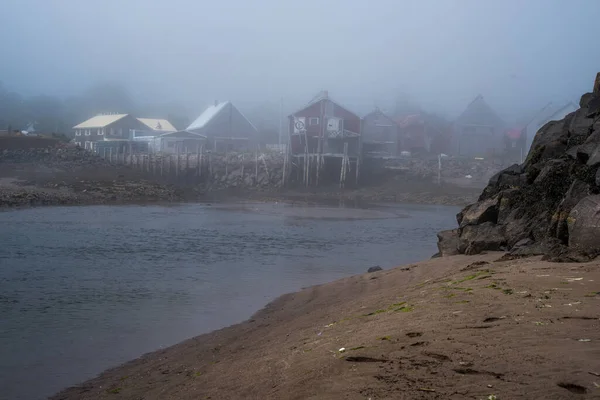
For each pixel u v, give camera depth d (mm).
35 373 10578
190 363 10367
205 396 7270
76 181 65750
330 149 90625
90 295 17906
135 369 10562
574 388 4793
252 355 9477
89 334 13367
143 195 65125
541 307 7793
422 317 8328
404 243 34781
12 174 66000
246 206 61781
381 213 57688
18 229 35625
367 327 8586
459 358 5961
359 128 90438
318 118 89125
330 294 16344
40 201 53781
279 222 45750
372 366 6227
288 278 21609
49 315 15219
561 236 13742
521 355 5766
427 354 6273
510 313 7664
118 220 43188
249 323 14055
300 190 86812
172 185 73562
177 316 15172
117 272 22328
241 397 6641
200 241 33031
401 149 111125
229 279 21203
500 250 16609
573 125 19125
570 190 14039
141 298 17531
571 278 9680
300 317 13289
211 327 13961
